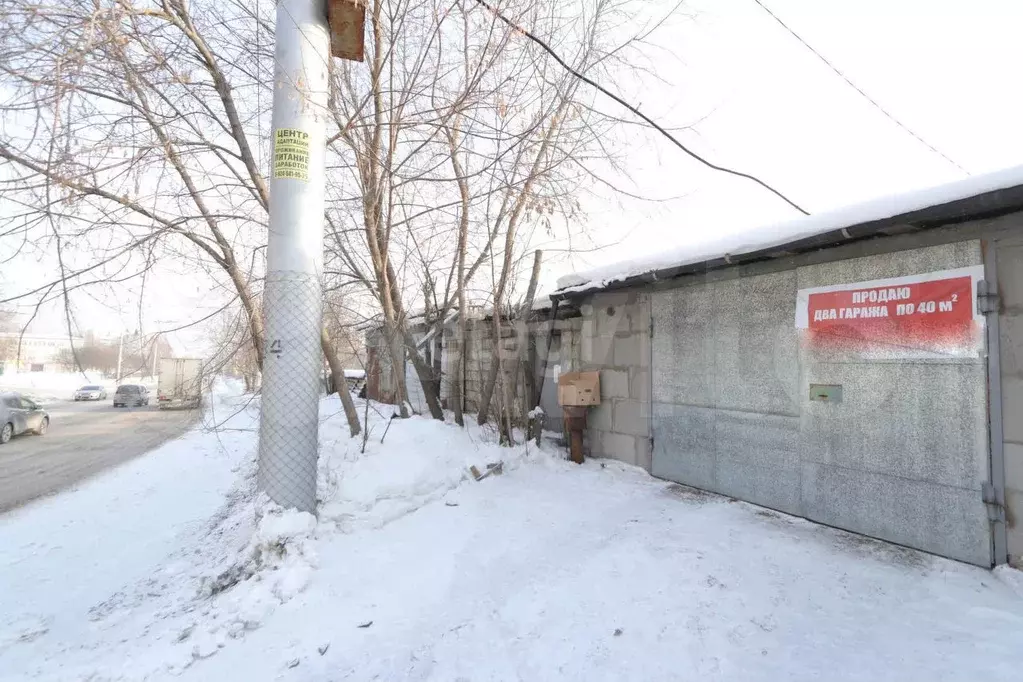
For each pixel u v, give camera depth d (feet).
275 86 13.28
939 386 11.51
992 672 7.44
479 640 8.75
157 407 79.56
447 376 28.50
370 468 16.55
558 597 10.04
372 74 16.71
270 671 8.05
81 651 9.48
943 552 11.40
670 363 18.78
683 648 8.27
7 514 20.53
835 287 13.53
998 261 10.58
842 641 8.41
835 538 12.74
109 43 12.64
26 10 11.43
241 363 18.49
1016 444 10.34
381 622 9.38
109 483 25.58
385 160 17.12
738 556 11.64
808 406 14.21
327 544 12.44
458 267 21.61
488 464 19.26
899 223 11.21
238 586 10.77
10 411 42.01
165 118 15.17
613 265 20.62
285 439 12.75
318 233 13.46
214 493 21.42
